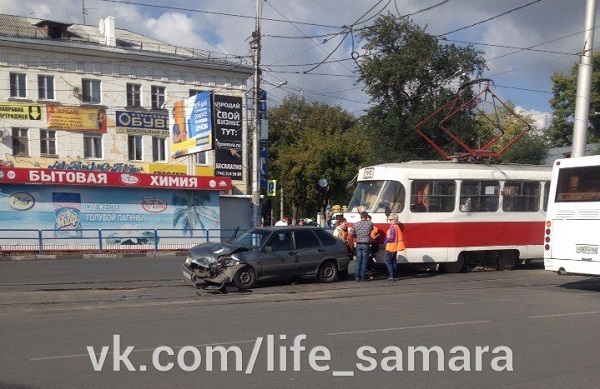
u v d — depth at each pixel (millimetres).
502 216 18828
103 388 6594
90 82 40375
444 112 33094
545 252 15234
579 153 19469
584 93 19391
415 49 33031
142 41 44938
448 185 18141
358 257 17125
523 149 35125
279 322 10531
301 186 51750
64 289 15445
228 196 38188
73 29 44188
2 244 29391
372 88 34719
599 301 13086
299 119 62594
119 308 12367
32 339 9039
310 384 6793
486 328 9984
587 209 14352
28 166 38125
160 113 42406
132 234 32750
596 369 7438
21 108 37969
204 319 10844
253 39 27531
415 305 12602
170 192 33906
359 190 18797
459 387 6703
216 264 15164
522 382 6895
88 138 40312
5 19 40719
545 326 10164
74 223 31297
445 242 17969
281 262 15883
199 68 43594
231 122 40688
